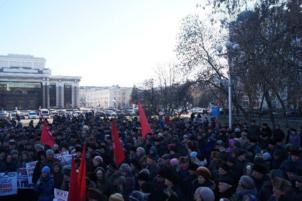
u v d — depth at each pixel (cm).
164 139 1405
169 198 643
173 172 680
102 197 592
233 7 1806
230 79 2241
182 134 1825
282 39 1531
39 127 2705
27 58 16675
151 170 913
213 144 1391
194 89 3862
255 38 1641
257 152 1123
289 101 1667
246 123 2553
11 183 1218
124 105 15412
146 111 4962
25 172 1245
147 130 1365
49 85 15600
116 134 1027
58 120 3797
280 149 995
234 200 623
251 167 799
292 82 1570
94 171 892
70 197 591
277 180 610
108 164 1076
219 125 2209
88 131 2177
